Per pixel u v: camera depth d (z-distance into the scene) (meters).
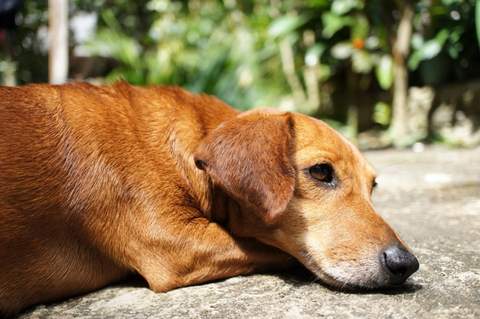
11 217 0.75
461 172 1.50
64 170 0.77
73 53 2.78
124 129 0.81
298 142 0.80
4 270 0.75
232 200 0.80
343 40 2.42
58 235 0.77
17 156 0.76
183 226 0.79
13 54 2.64
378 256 0.75
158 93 0.87
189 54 2.62
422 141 2.20
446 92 2.31
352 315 0.69
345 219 0.78
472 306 0.70
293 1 2.50
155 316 0.72
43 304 0.78
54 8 1.67
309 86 2.57
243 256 0.81
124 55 2.61
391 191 1.33
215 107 0.89
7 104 0.79
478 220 1.03
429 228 1.00
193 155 0.78
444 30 2.19
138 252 0.79
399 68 2.22
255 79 2.52
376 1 2.25
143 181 0.79
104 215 0.78
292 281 0.80
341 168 0.80
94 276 0.80
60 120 0.79
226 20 2.68
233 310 0.72
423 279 0.78
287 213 0.79
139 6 2.91
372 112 2.52
